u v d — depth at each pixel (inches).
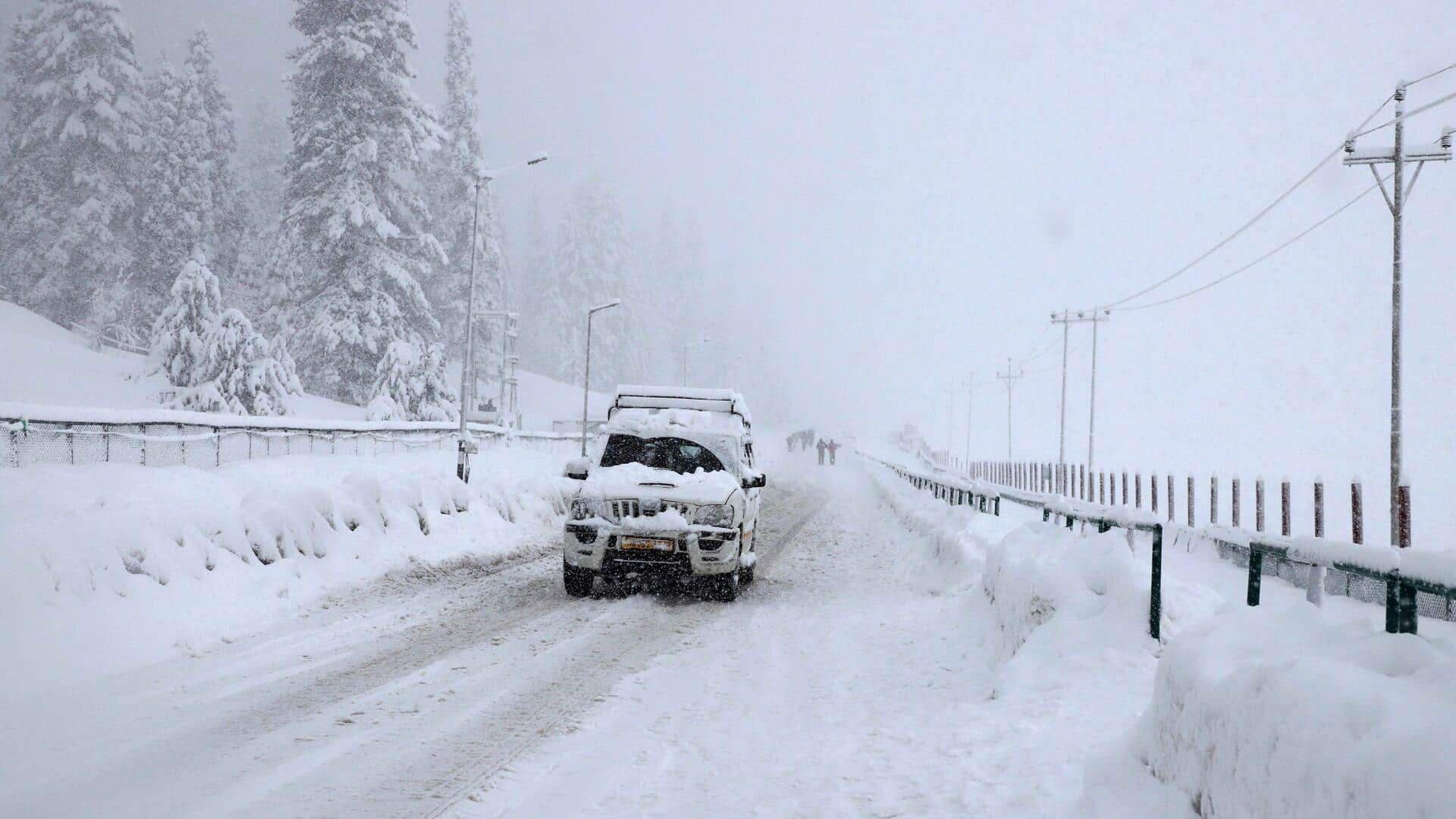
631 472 455.8
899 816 171.8
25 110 2046.0
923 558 617.0
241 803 177.3
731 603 447.8
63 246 1951.3
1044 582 295.1
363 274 1669.5
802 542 755.4
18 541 307.7
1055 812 160.1
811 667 312.3
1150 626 256.5
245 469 668.7
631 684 284.4
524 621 383.9
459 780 194.1
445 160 2358.5
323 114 1670.8
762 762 208.5
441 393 1691.7
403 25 1704.0
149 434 644.1
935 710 249.4
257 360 1365.7
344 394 1696.6
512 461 1247.5
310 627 353.7
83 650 282.5
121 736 218.1
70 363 1433.3
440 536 567.2
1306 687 104.2
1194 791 129.6
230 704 249.1
